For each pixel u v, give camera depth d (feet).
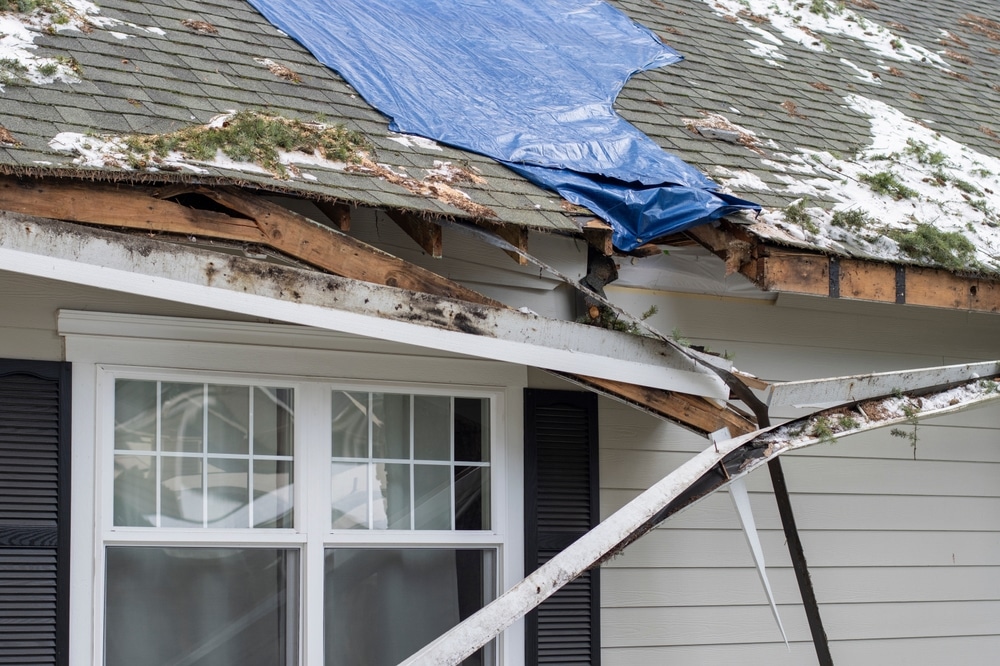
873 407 16.25
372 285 13.82
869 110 24.79
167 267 12.71
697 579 19.01
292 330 16.56
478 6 23.52
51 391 14.94
